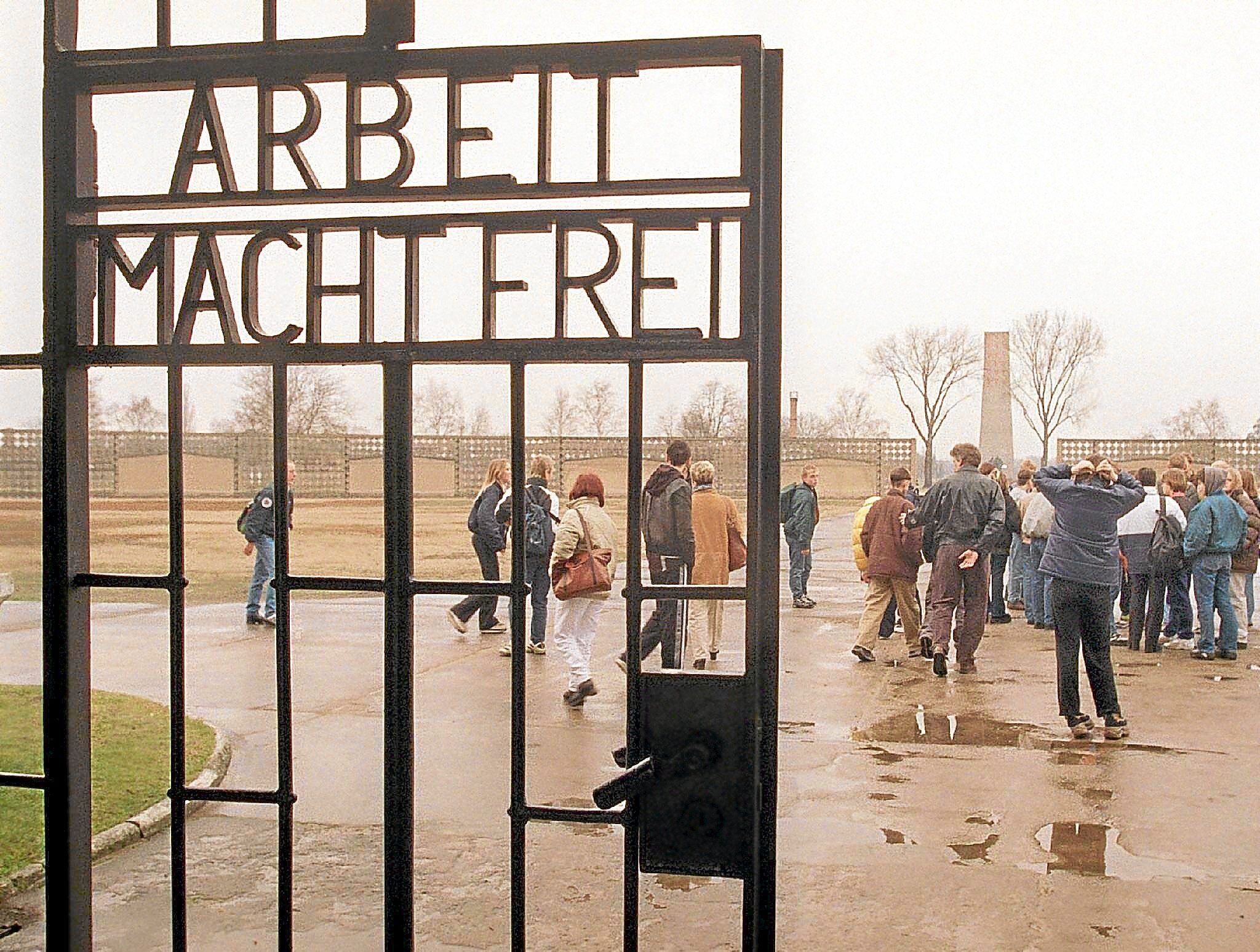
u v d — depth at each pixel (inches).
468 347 89.9
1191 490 444.8
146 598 519.8
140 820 192.9
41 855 169.0
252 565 641.0
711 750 88.5
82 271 94.1
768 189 88.1
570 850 189.6
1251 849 190.2
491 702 302.7
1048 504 470.6
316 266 91.6
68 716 93.8
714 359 88.0
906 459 1891.0
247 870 177.2
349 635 415.8
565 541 291.1
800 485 551.8
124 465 1127.6
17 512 649.0
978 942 151.7
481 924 158.1
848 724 287.3
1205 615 400.8
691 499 286.7
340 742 257.9
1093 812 211.8
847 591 628.4
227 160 92.2
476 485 1261.1
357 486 1176.8
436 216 89.9
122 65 92.4
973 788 227.9
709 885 174.6
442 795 217.8
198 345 92.0
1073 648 271.4
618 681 334.3
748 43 87.0
